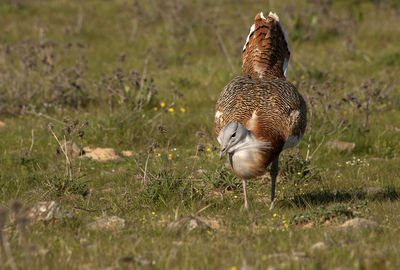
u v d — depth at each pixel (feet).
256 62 93.45
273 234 68.23
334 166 114.11
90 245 63.62
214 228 72.43
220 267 55.47
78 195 92.02
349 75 181.78
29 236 66.28
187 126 137.90
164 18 247.50
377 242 63.52
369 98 136.77
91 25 248.73
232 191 95.81
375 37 227.61
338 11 264.72
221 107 82.99
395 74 179.32
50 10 268.82
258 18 96.37
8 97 155.94
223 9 270.46
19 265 56.59
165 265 55.72
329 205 81.30
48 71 164.25
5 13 259.60
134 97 147.23
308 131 129.39
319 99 131.95
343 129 129.49
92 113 145.79
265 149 73.61
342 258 57.52
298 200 88.22
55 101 153.17
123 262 57.11
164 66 183.32
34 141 129.49
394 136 130.21
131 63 200.95
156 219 76.18
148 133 132.36
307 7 258.16
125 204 86.58
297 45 219.41
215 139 122.31
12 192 98.37
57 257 59.41
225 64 193.88
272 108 78.07
